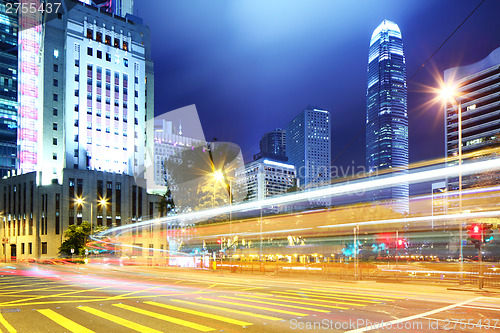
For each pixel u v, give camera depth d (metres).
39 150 97.50
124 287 23.06
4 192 104.69
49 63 99.44
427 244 111.50
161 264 73.00
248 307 14.34
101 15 109.38
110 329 10.44
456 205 112.12
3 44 126.75
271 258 60.81
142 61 115.56
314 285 24.86
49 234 90.38
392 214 74.06
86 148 100.06
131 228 99.81
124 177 103.12
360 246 72.00
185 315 12.55
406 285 24.70
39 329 10.48
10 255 99.50
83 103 101.00
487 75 139.00
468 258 73.00
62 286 23.73
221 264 47.31
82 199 94.88
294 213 87.19
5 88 125.06
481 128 137.75
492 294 19.69
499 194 59.75
